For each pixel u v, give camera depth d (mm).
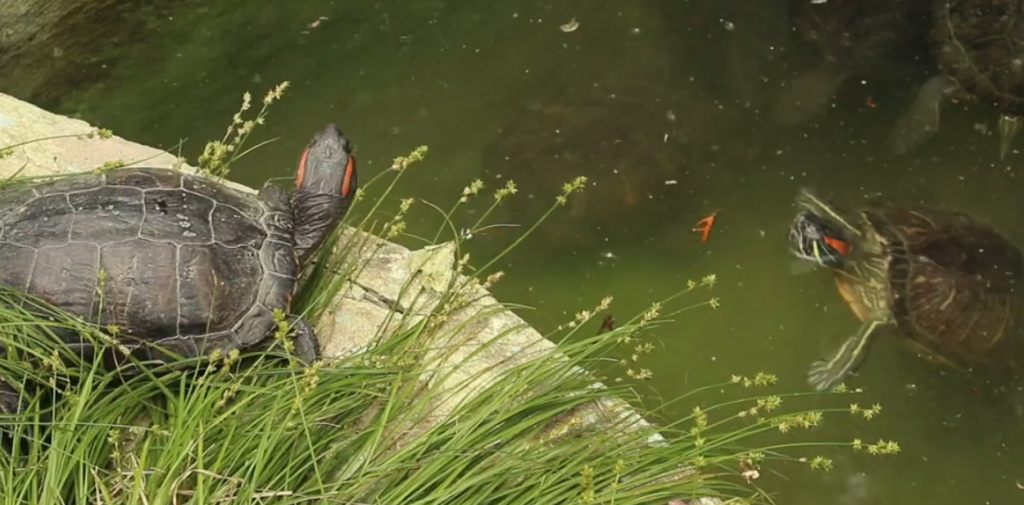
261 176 6293
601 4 7465
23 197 3715
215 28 7242
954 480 5035
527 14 7422
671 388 5266
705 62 6941
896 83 6875
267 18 7336
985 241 5738
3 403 3422
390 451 3578
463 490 3363
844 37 6922
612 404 3994
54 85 6766
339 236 4473
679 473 3602
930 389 5527
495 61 7035
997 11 6797
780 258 5910
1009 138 6590
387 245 4590
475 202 6004
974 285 5492
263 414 3471
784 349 5551
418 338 3984
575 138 6125
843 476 5027
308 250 4020
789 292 5805
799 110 6633
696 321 5629
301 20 7352
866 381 5605
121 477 3164
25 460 3295
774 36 7145
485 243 5883
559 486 3430
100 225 3549
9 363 3346
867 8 7051
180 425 3295
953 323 5402
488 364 4078
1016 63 6520
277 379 3703
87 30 6957
